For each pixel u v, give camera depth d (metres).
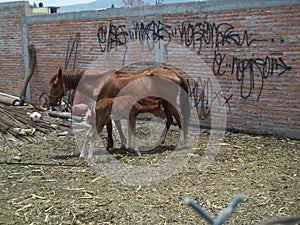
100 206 5.18
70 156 7.42
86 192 5.66
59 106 10.12
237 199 1.71
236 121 9.24
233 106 9.26
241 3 8.83
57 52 12.59
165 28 10.20
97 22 11.46
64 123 9.75
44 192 5.68
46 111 11.05
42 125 9.30
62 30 12.34
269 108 8.71
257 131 8.95
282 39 8.34
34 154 7.57
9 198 5.48
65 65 12.41
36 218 4.88
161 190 5.71
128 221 4.75
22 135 8.69
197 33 9.66
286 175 6.24
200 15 9.55
